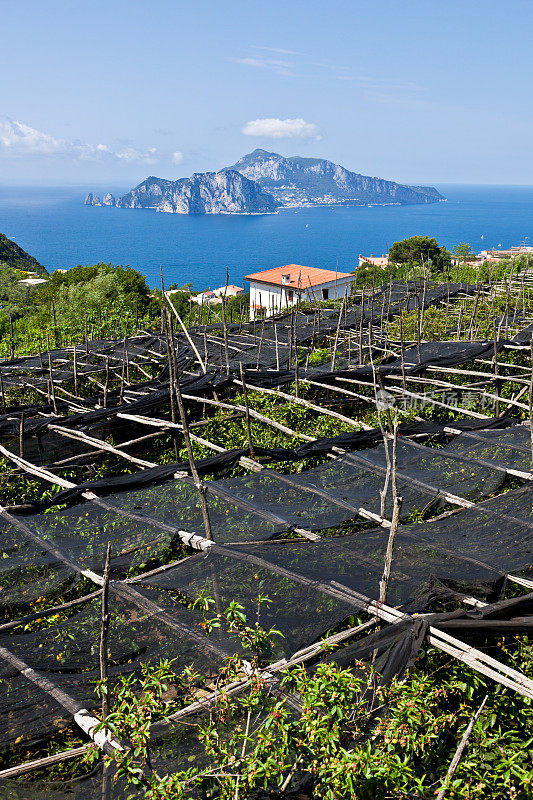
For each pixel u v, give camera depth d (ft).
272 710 17.72
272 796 17.90
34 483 42.78
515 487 37.50
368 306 110.93
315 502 34.96
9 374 72.49
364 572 27.55
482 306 105.70
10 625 26.05
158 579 27.96
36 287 213.66
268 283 198.29
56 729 20.84
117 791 18.60
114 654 23.98
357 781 16.48
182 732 19.75
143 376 74.59
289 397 53.72
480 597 27.04
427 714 19.49
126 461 47.67
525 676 21.57
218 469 40.45
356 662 20.72
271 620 24.79
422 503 34.91
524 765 20.08
